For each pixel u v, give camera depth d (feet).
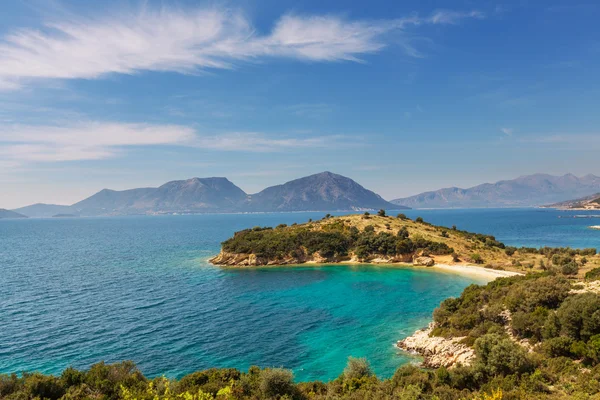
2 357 141.90
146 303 227.40
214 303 229.66
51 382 92.12
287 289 273.33
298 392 99.50
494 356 101.30
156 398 75.72
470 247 403.95
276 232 465.47
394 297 244.22
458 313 166.40
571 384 86.53
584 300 118.83
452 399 85.30
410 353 147.23
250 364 139.44
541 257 373.20
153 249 541.75
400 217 547.08
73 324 182.91
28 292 255.70
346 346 156.56
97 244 629.92
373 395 91.66
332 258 406.21
